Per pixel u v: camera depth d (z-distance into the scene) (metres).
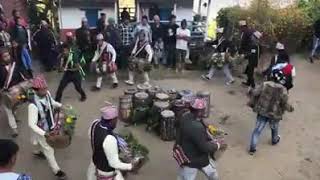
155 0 14.11
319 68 13.74
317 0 15.21
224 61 11.98
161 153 8.64
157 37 13.03
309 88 12.29
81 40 12.02
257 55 11.56
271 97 8.37
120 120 9.77
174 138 9.05
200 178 7.83
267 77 9.67
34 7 14.64
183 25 12.80
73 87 11.63
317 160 8.71
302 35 14.44
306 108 11.04
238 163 8.48
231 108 10.80
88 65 12.15
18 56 11.09
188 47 13.20
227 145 8.90
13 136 8.98
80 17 13.95
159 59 13.35
